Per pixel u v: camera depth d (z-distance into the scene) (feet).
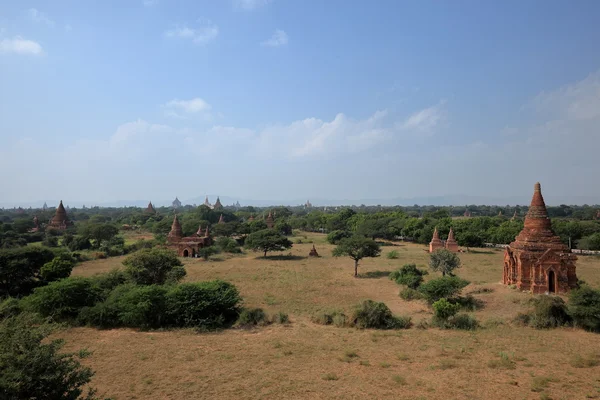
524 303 118.52
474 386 65.46
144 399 62.13
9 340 45.47
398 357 80.74
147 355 83.87
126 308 108.99
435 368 74.28
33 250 169.27
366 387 65.62
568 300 112.98
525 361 77.56
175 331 104.88
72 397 47.03
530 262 135.74
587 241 267.80
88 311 110.01
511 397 61.00
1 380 41.29
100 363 79.15
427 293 126.72
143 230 488.85
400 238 390.01
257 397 62.44
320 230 520.42
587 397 60.70
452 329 103.55
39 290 116.37
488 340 92.38
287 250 306.55
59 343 50.14
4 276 150.00
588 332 98.68
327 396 62.34
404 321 107.34
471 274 184.65
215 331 104.68
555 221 313.53
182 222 444.14
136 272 146.30
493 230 323.98
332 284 171.22
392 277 182.19
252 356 82.84
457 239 290.15
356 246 191.93
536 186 145.69
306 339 95.76
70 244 314.76
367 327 106.73
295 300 140.46
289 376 71.20
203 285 119.34
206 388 66.23
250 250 308.81
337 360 79.87
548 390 63.41
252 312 114.62
